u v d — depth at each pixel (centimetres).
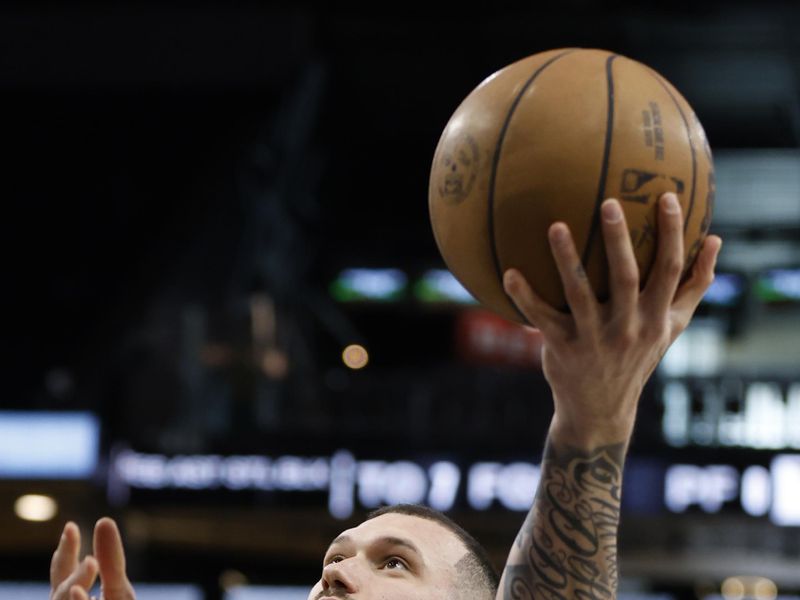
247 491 2070
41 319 2583
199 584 2306
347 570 360
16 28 2398
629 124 306
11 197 2633
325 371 2747
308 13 2342
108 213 2612
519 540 331
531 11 2258
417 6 2295
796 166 2617
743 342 2825
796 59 2302
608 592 316
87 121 2636
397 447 2058
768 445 2031
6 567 2258
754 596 2195
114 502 2092
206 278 2472
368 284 2873
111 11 2380
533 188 303
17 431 2122
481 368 2725
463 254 322
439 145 333
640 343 300
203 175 2606
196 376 2223
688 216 309
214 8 2367
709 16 2209
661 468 2025
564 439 316
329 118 2672
